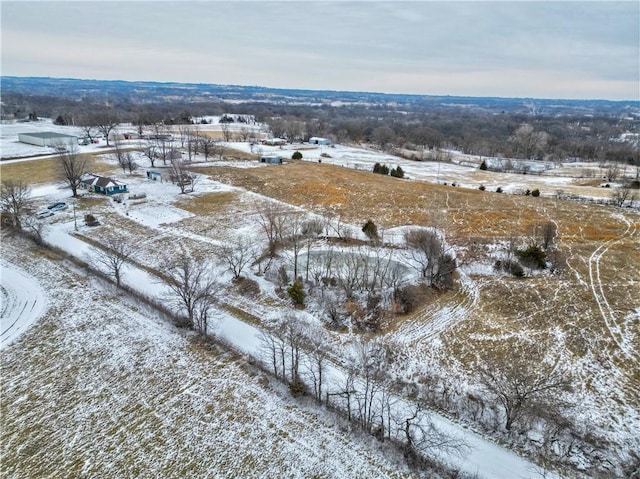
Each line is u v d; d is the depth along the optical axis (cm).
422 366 3222
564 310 3841
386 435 2612
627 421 2689
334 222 6062
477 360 3266
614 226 5719
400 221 6091
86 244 5303
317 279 4325
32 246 5169
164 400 2903
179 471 2405
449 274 4438
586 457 2444
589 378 3058
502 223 5881
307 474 2377
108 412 2805
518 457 2445
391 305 3950
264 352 3366
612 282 4278
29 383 3052
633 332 3509
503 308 3950
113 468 2420
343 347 3456
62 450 2528
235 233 5706
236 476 2375
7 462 2450
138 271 4647
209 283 4050
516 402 2625
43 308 3928
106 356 3328
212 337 3534
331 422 2709
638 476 2320
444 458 2441
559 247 5084
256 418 2747
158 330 3644
